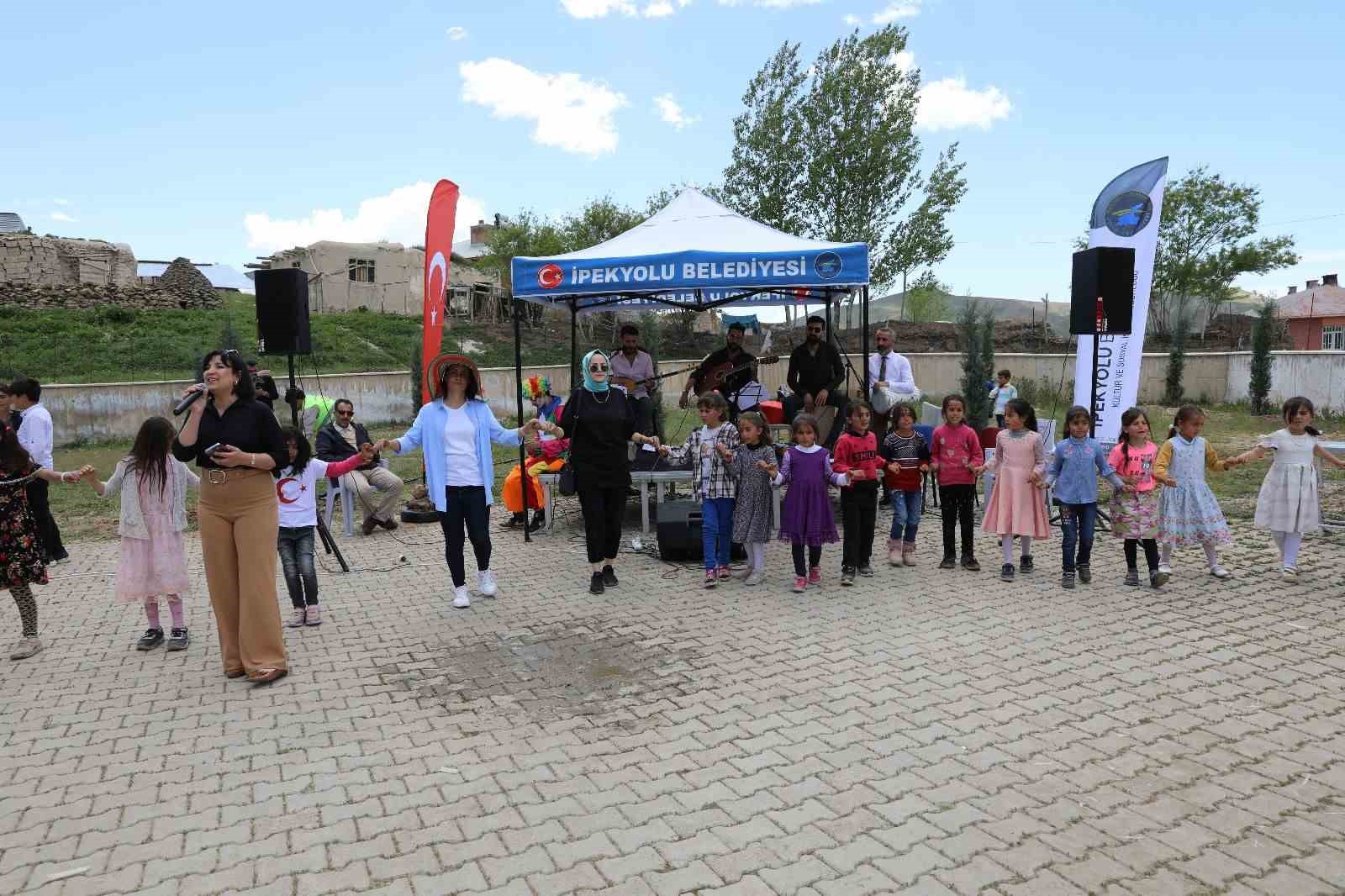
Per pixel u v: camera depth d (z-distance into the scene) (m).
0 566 5.34
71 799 3.61
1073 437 6.48
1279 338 28.00
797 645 5.41
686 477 8.52
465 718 4.41
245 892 2.92
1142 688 4.57
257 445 4.81
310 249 35.47
